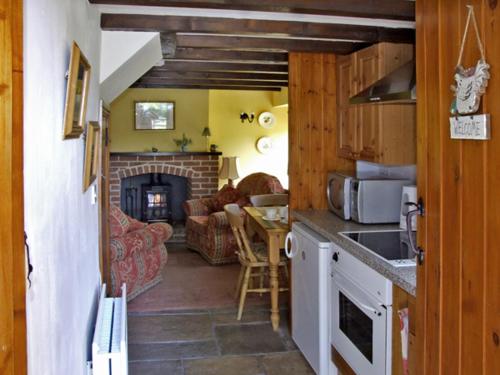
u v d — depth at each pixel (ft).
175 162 25.29
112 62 9.91
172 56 12.22
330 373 9.73
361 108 10.99
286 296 15.42
